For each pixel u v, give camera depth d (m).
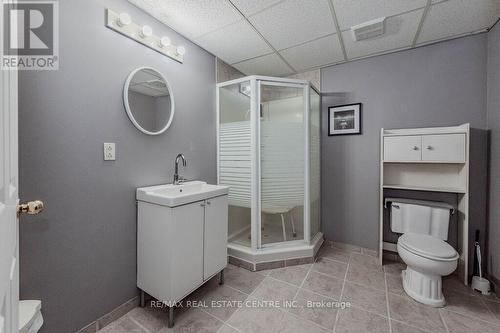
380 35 1.92
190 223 1.47
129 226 1.53
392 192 2.26
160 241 1.41
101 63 1.35
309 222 2.28
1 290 0.53
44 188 1.12
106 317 1.40
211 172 2.30
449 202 2.02
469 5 1.53
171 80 1.82
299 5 1.55
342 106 2.49
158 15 1.65
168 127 1.79
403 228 2.08
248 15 1.66
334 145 2.56
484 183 1.88
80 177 1.26
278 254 2.12
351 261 2.24
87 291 1.31
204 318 1.46
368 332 1.33
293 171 2.25
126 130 1.50
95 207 1.34
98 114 1.34
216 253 1.71
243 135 2.20
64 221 1.20
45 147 1.12
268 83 2.16
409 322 1.41
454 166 1.99
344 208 2.53
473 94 1.92
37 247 1.11
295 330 1.35
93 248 1.33
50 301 1.16
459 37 1.96
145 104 1.61
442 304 1.55
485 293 1.68
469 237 1.92
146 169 1.64
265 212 2.26
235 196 2.28
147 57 1.62
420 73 2.12
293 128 2.24
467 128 1.79
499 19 1.69
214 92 2.32
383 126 2.29
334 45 2.10
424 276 1.61
